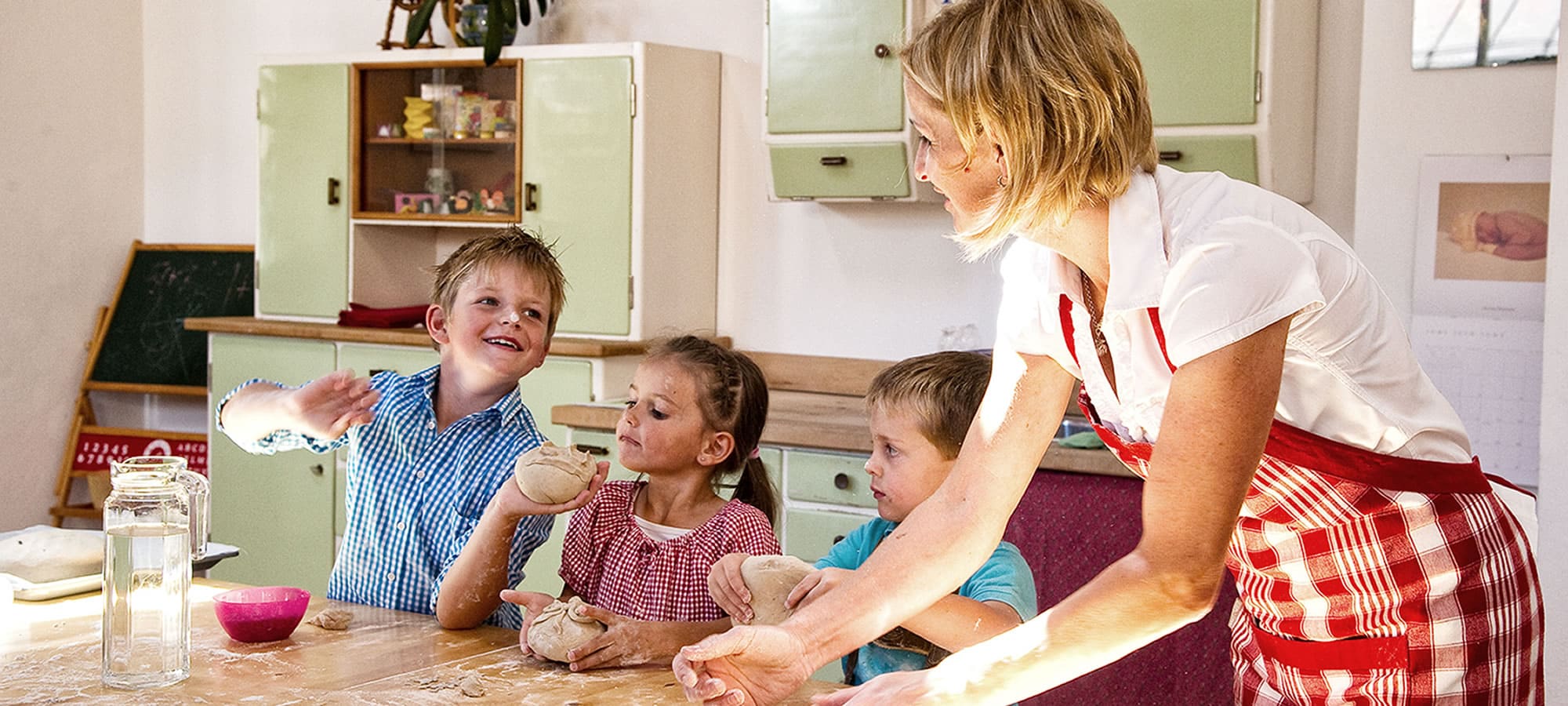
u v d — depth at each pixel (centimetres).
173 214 495
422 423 183
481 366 185
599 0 415
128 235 497
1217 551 111
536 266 189
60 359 479
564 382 370
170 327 473
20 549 177
